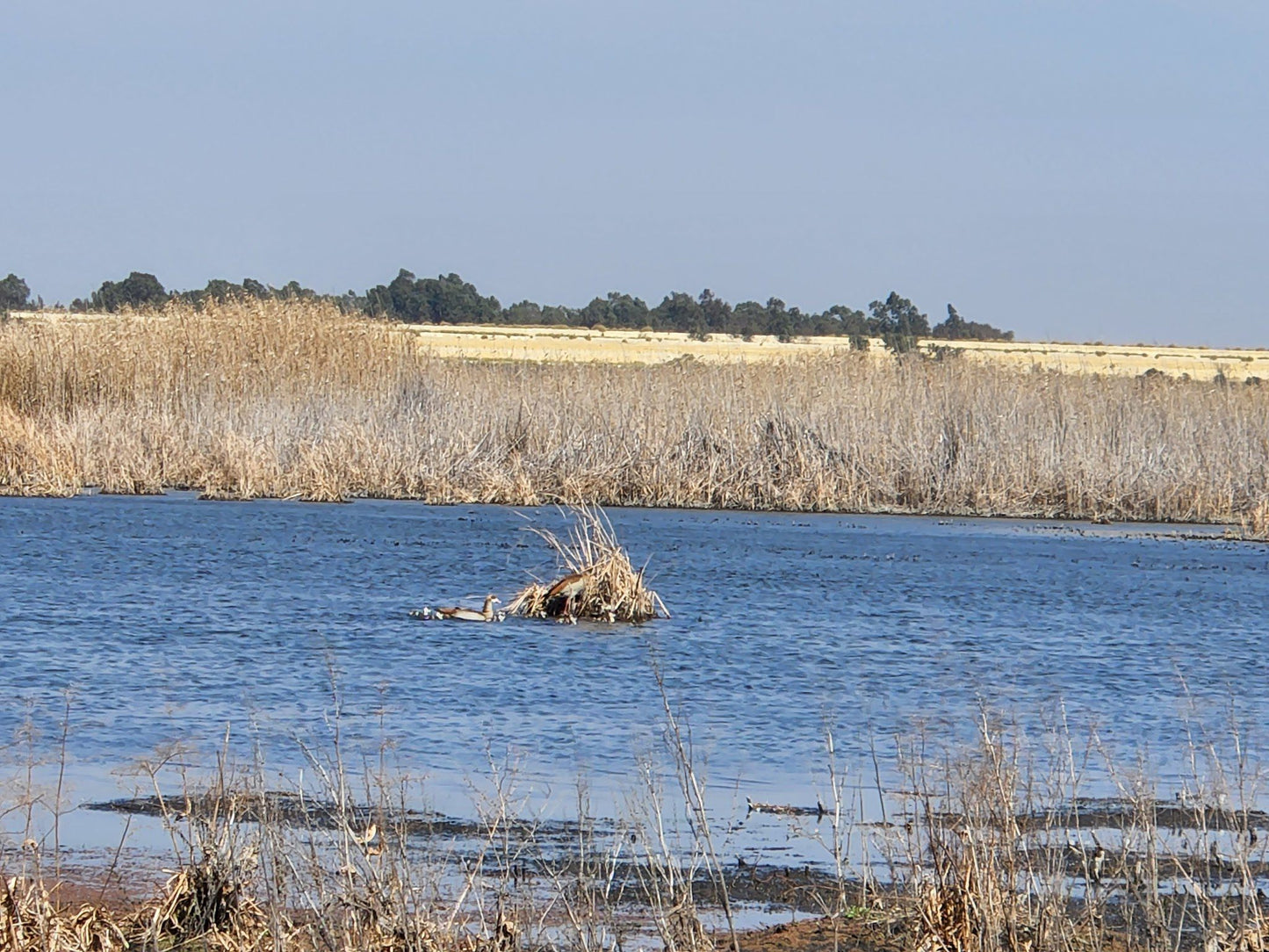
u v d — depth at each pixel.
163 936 23.33
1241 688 43.91
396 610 54.62
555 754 34.69
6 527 75.25
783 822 29.98
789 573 65.94
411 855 26.72
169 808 29.86
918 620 54.84
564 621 53.31
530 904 23.78
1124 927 24.66
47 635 48.25
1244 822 27.31
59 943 22.30
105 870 26.41
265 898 24.80
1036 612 57.28
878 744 35.97
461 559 67.69
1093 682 44.31
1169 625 54.97
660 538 76.12
